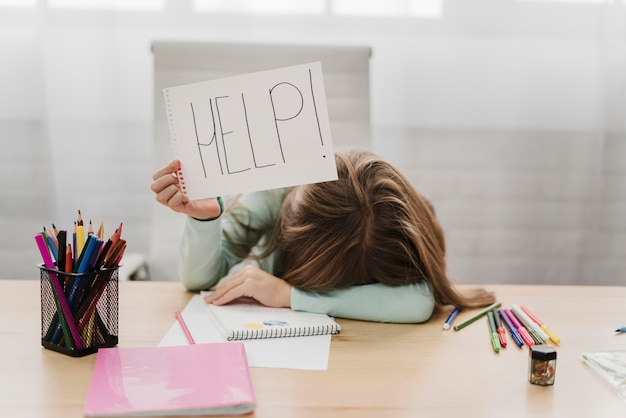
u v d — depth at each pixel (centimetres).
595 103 202
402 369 71
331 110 150
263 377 68
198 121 89
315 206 97
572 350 79
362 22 197
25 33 194
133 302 98
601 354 75
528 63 200
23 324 86
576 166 205
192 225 101
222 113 88
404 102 200
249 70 149
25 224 202
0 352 75
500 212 206
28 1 192
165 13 194
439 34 198
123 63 196
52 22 194
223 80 88
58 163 200
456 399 63
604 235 207
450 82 200
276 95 87
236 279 97
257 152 88
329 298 93
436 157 203
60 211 203
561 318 93
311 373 70
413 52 198
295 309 93
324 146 87
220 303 95
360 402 62
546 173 205
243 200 117
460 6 197
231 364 69
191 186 91
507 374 70
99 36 195
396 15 197
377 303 91
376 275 96
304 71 86
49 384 65
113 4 193
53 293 74
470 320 91
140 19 194
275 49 149
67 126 198
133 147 200
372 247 95
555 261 209
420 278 96
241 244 116
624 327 87
